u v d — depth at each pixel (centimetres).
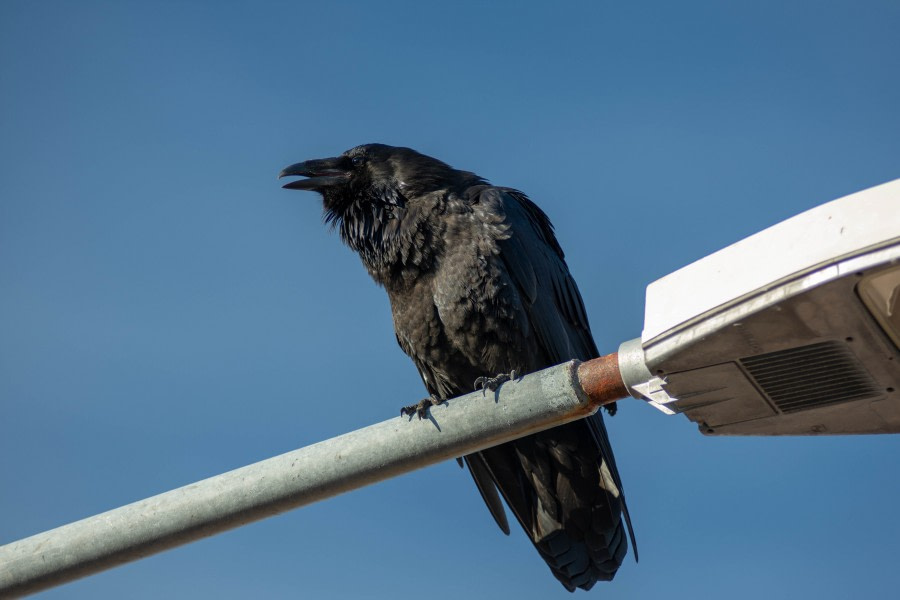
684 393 646
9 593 751
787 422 662
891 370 598
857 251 529
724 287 584
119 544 736
